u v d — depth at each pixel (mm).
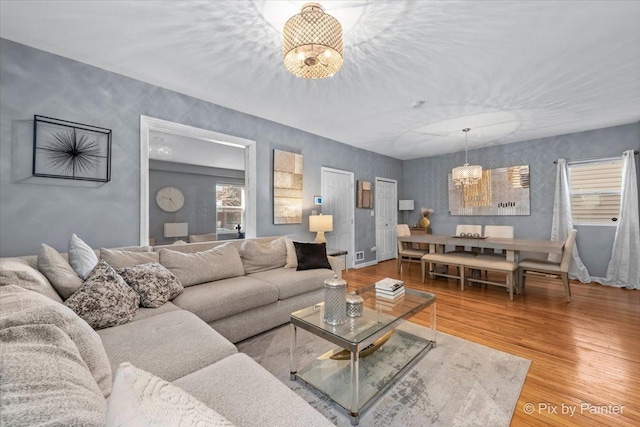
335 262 3338
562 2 1731
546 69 2545
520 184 5094
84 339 927
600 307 3154
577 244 4473
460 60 2396
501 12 1818
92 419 489
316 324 1748
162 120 2871
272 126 3922
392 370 1864
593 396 1656
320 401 1608
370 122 3986
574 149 4523
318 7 1729
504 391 1701
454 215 5988
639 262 3879
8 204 2119
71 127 2369
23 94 2166
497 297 3551
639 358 2068
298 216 4238
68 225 2371
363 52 2271
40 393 476
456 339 2389
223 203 4211
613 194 4203
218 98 3139
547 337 2422
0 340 582
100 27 1968
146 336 1482
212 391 984
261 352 2162
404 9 1786
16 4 1730
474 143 5223
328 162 4832
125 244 2654
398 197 6645
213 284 2451
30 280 1465
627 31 2004
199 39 2109
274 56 2334
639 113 3639
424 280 4367
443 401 1616
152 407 470
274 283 2594
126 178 2660
